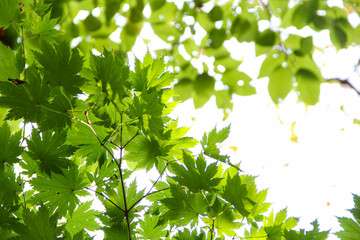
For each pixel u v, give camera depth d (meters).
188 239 1.23
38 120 1.18
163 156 1.25
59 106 1.19
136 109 1.19
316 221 1.23
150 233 1.26
